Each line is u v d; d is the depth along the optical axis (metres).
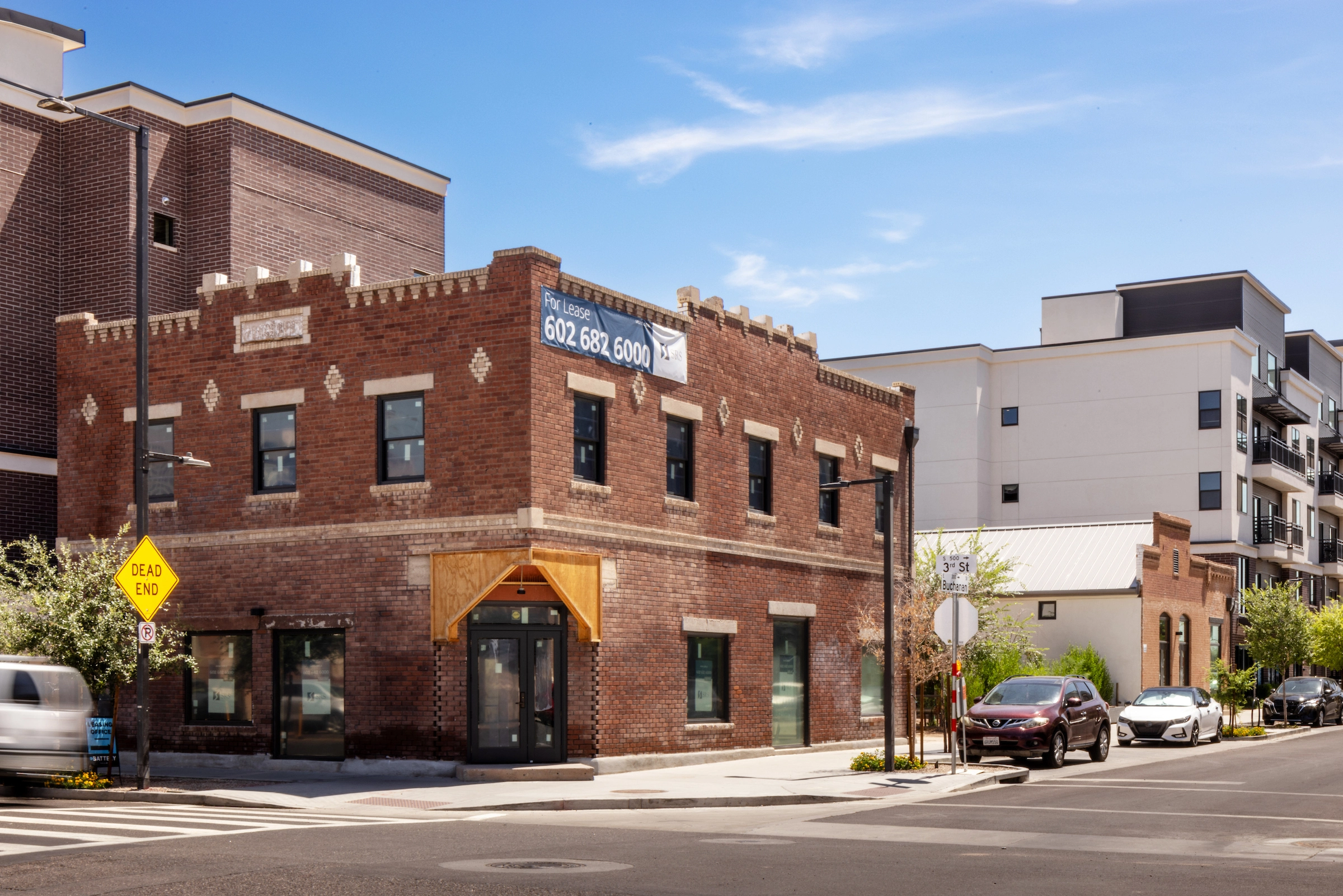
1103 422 61.59
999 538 49.75
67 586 21.98
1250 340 61.81
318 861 12.45
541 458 22.70
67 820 16.00
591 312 24.06
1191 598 50.31
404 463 23.78
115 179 30.75
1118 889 11.56
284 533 24.62
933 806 19.36
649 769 24.28
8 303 29.91
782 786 21.17
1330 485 74.06
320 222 33.59
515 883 11.27
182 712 25.50
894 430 33.91
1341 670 72.38
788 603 29.05
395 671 23.34
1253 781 23.98
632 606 24.53
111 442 26.70
